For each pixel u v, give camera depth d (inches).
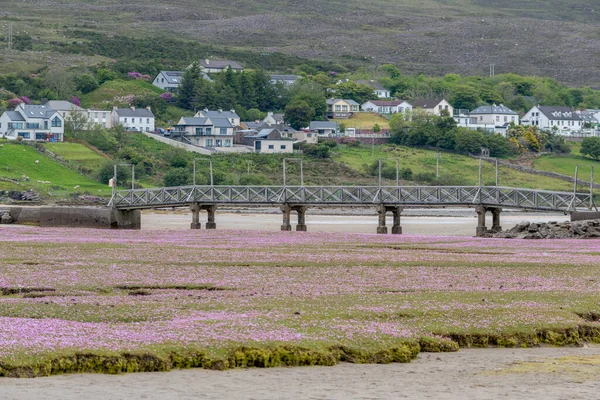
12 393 3828.7
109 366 4202.8
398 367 4483.3
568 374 4414.4
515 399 4003.4
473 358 4682.6
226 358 4355.3
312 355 4468.5
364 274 6879.9
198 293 5935.0
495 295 5846.5
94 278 6501.0
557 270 7165.4
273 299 5615.2
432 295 5831.7
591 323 5226.4
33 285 6136.8
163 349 4352.9
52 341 4357.8
